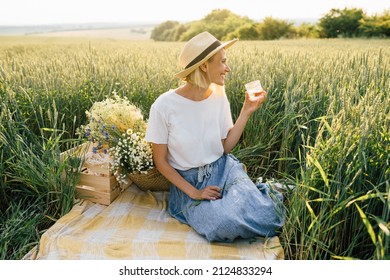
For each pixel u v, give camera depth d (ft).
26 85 13.01
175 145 8.16
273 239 7.54
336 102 9.16
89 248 7.30
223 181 8.20
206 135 8.20
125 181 8.76
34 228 8.23
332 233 6.84
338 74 12.20
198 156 8.20
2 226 8.48
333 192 6.75
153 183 9.39
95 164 8.87
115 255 7.15
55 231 7.77
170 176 8.20
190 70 7.60
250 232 7.42
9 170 9.46
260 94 8.71
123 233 7.80
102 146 9.39
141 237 7.66
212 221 7.43
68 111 12.43
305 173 6.91
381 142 7.01
